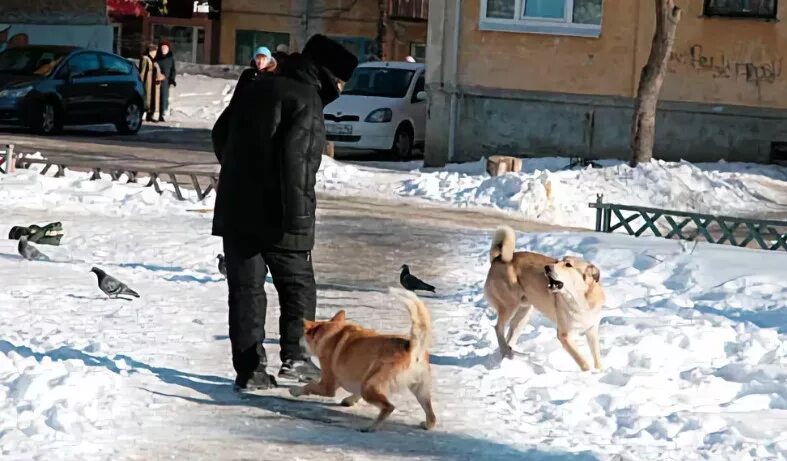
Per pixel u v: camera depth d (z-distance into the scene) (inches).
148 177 852.0
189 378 348.8
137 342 387.2
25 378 316.5
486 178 906.7
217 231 338.3
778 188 970.1
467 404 337.7
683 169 948.0
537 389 352.8
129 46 2022.6
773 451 299.0
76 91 1180.5
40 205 698.8
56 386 318.7
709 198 917.2
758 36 1043.3
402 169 1068.5
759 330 432.1
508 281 394.0
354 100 1151.0
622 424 322.7
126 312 432.1
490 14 1093.1
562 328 380.8
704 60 1054.4
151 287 483.2
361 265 565.0
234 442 293.4
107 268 519.8
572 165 1007.0
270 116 328.5
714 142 1060.5
